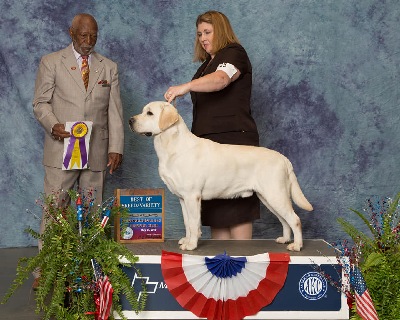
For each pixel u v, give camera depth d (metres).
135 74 5.33
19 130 5.29
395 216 3.25
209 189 3.17
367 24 5.38
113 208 3.23
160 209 3.37
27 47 5.24
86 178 3.98
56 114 3.92
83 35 3.83
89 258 2.97
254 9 5.32
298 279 2.97
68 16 5.25
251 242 3.42
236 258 2.92
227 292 2.93
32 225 5.36
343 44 5.38
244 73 3.62
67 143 3.80
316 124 5.42
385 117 5.45
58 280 2.92
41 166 5.32
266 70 5.36
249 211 3.70
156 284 2.94
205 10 5.32
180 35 5.34
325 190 5.46
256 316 2.95
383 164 5.48
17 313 3.49
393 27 5.39
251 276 2.94
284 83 5.37
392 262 2.97
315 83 5.38
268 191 3.20
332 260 2.98
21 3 5.21
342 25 5.36
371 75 5.41
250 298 2.94
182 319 2.94
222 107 3.64
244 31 5.33
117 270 2.90
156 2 5.30
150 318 2.94
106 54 5.29
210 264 2.92
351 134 5.45
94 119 3.95
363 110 5.43
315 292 2.97
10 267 4.64
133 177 5.38
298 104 5.39
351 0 5.35
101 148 4.00
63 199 3.66
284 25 5.34
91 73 3.94
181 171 3.12
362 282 2.87
